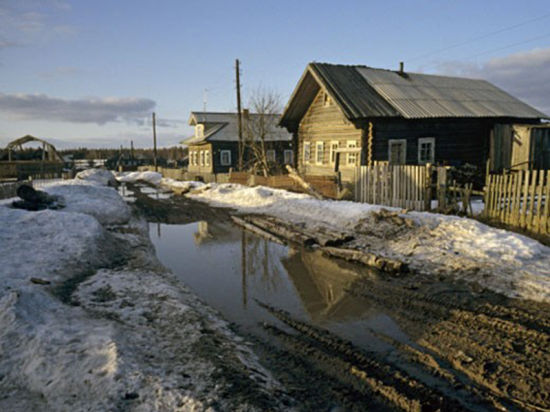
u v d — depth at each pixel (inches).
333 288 283.3
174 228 554.6
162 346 184.4
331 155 797.2
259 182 906.1
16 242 348.2
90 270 318.7
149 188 1259.2
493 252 301.4
